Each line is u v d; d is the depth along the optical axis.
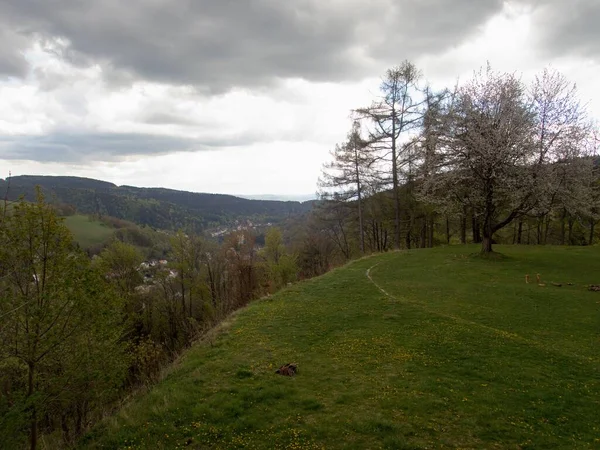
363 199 40.31
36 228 11.52
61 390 11.97
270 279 36.09
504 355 11.30
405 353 11.48
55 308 11.59
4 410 9.16
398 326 14.03
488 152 23.86
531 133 24.61
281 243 44.28
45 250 11.64
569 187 24.38
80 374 12.21
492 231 26.58
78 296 11.95
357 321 14.85
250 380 10.06
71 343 12.37
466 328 13.51
